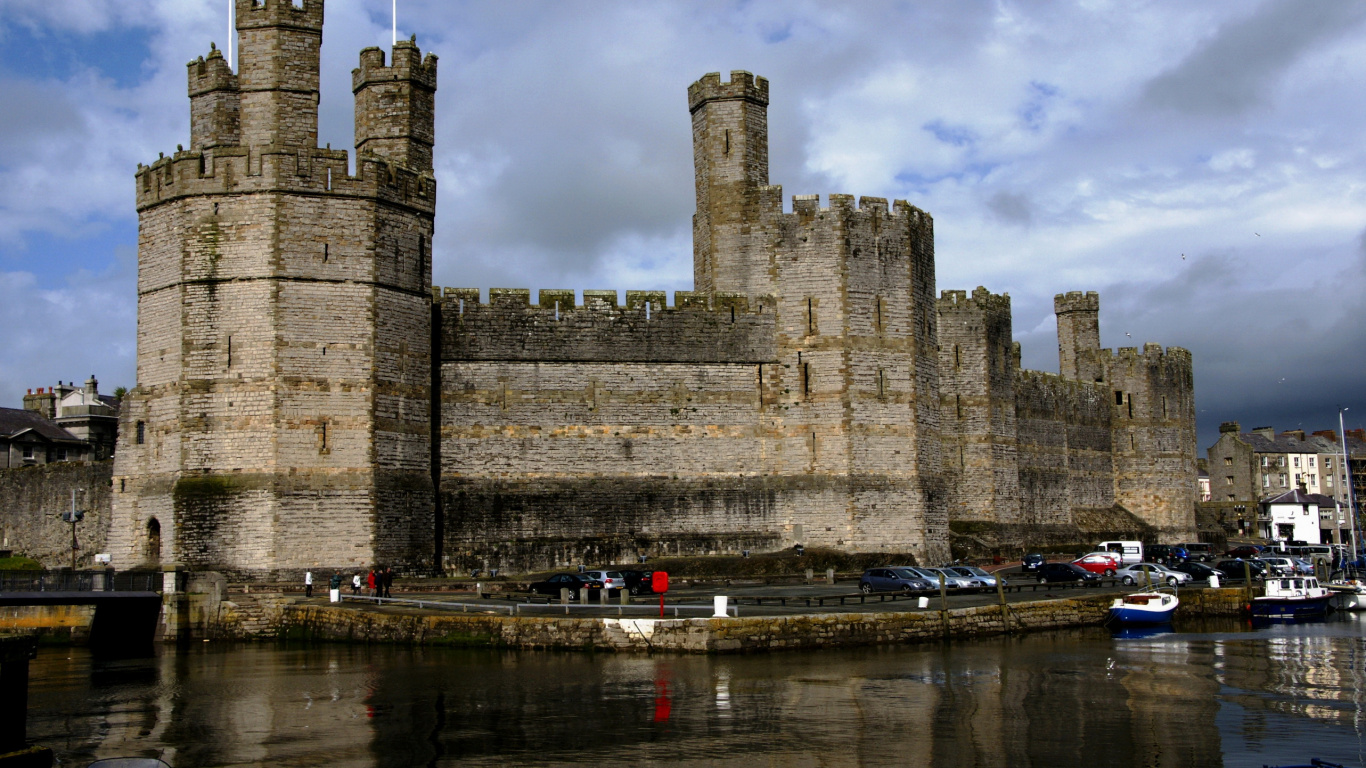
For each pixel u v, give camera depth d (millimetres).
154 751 29672
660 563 60281
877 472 62938
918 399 64750
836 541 62062
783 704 33438
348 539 53156
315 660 41812
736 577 59844
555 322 62125
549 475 61125
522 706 33281
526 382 61406
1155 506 98750
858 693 35000
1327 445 153625
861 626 43562
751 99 66500
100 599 47562
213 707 34344
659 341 63156
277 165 53594
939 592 53219
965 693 35375
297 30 55219
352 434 53844
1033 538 85688
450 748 29234
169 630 48344
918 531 63219
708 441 63125
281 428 52656
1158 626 53750
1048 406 91438
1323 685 37938
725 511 62719
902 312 64812
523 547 59844
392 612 45000
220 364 53062
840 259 63688
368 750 29250
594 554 60781
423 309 57344
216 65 57438
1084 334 101000
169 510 52750
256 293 53062
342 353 54000
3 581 48656
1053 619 51125
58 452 94562
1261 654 44844
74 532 68875
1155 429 99375
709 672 37719
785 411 63562
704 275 67125
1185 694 36094
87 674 40531
